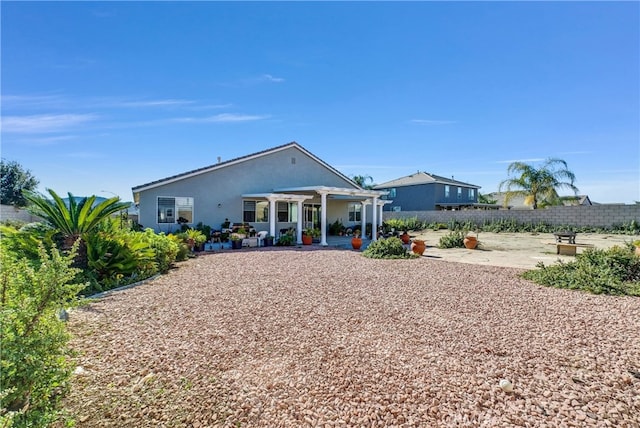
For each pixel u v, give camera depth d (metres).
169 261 9.90
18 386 2.10
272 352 3.87
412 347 4.02
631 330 4.60
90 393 2.98
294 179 21.23
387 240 12.78
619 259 7.84
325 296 6.44
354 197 24.02
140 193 16.19
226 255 12.71
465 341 4.21
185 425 2.57
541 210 24.17
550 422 2.61
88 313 5.31
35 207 8.03
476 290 6.99
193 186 17.39
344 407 2.81
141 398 2.92
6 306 2.19
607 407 2.80
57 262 2.46
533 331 4.57
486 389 3.07
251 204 19.36
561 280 7.52
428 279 8.12
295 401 2.89
